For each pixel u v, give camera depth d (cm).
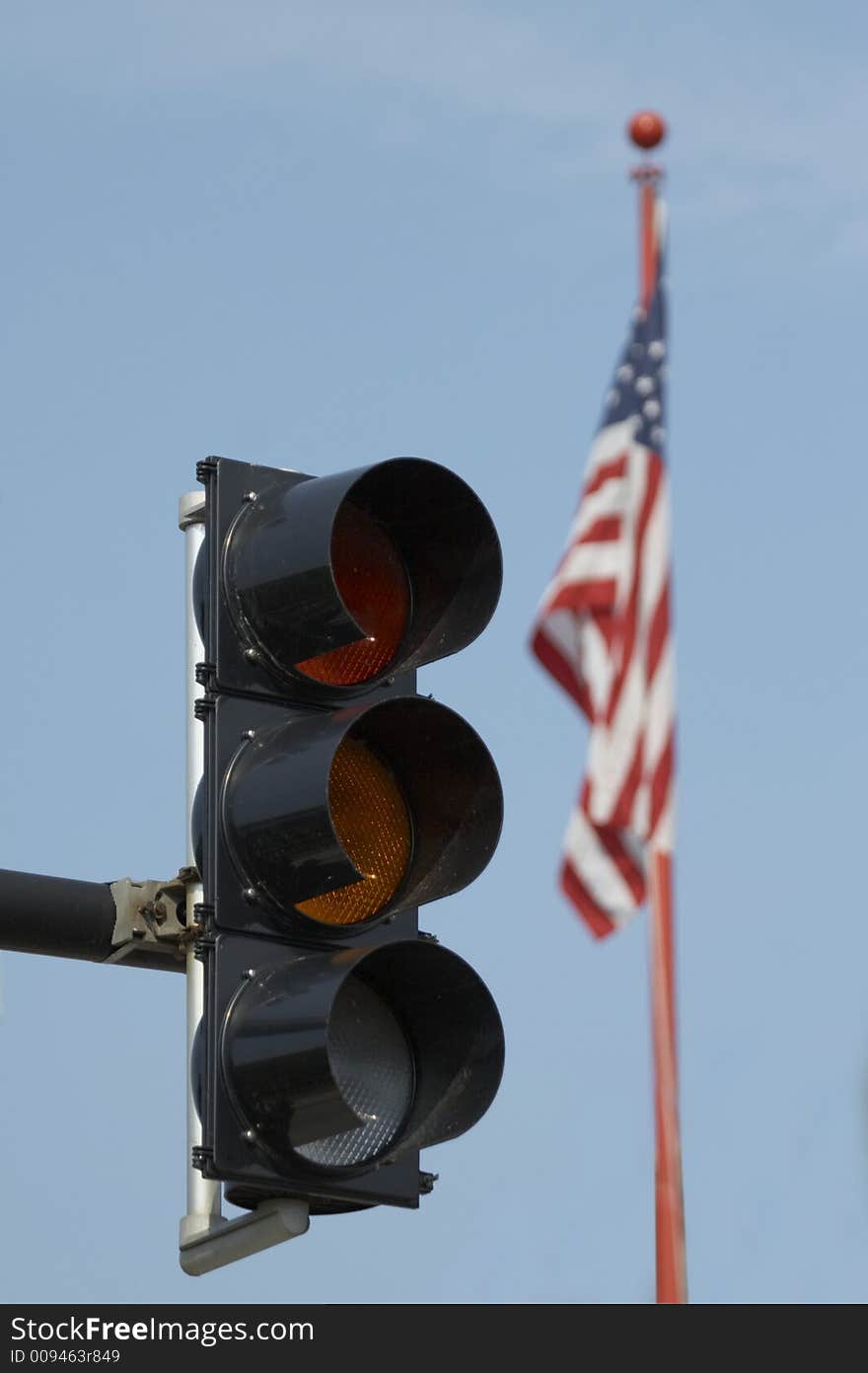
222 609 1004
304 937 973
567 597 1327
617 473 1355
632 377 1370
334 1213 1004
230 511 1026
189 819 1130
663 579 1334
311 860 947
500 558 1069
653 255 1394
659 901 1240
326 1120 907
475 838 1022
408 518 1077
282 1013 919
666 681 1309
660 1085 1162
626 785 1270
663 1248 1101
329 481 1006
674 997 1208
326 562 976
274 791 957
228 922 955
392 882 1023
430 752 1030
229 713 994
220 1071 927
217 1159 914
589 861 1261
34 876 1098
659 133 1401
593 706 1303
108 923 1107
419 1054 1001
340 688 1015
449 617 1073
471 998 984
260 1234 964
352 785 1026
